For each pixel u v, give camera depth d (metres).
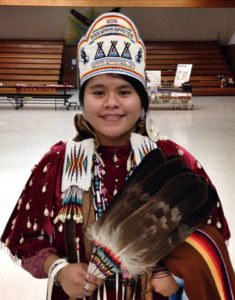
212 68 17.20
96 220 1.13
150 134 1.23
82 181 1.16
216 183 4.58
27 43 16.78
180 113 10.59
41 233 1.21
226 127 8.30
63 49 16.98
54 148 1.25
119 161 1.20
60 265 1.13
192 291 1.04
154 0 14.86
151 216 1.06
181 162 1.13
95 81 1.15
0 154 5.90
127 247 1.05
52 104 12.71
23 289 2.57
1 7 16.64
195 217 1.08
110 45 1.13
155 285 1.09
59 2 14.89
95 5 14.78
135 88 1.16
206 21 17.52
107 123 1.16
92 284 1.09
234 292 1.09
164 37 17.58
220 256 1.09
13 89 14.79
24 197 1.24
